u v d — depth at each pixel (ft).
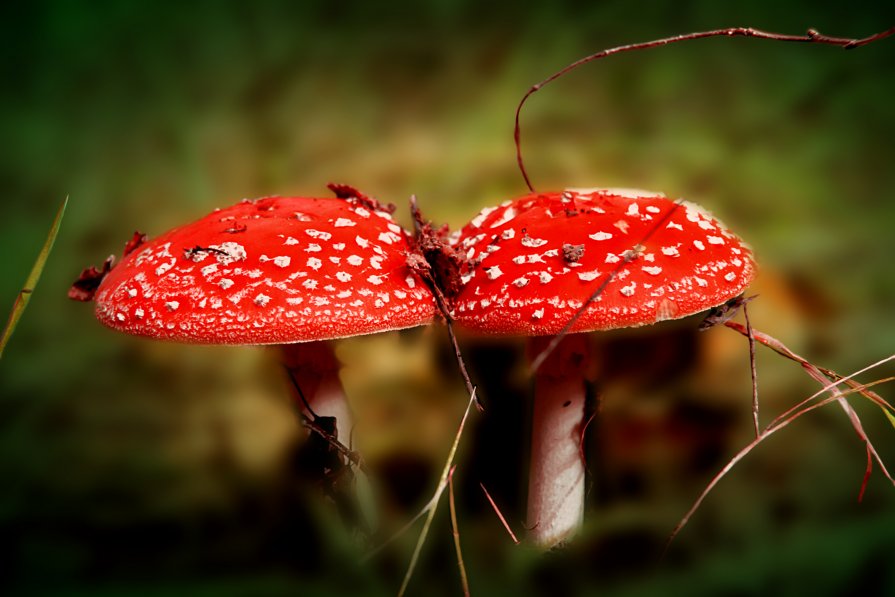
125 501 2.86
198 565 2.74
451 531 2.78
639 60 4.06
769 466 2.82
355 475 2.75
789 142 3.66
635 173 3.51
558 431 2.72
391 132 4.04
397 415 2.96
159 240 2.67
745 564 2.65
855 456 2.81
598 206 2.65
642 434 2.87
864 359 2.95
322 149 3.98
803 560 2.64
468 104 4.09
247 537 2.79
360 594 2.68
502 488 2.88
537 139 3.76
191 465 2.93
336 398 2.75
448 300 2.66
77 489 2.89
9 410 3.07
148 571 2.72
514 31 4.30
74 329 3.27
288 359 2.74
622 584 2.69
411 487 2.88
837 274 3.14
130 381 3.13
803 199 3.37
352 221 2.67
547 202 2.68
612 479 2.85
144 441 2.99
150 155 4.06
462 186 3.41
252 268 2.59
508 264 2.61
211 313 2.57
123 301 2.61
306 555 2.76
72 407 3.07
